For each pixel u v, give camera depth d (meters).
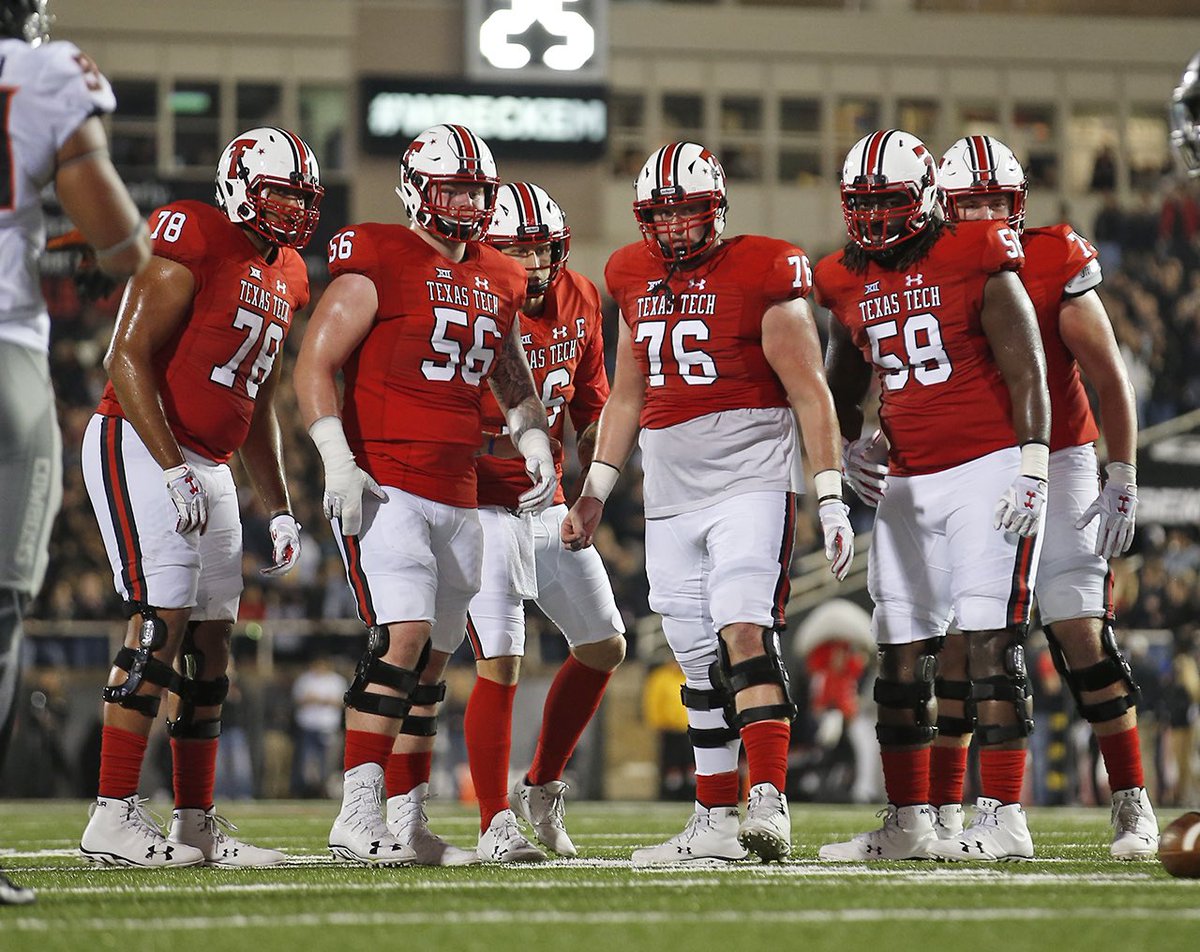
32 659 47.06
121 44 74.50
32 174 12.25
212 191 73.75
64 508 59.69
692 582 16.58
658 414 16.70
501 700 17.70
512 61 74.50
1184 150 17.08
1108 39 81.81
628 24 79.06
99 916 11.58
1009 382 16.67
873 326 17.33
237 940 10.41
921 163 16.84
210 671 16.83
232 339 16.48
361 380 16.05
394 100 73.44
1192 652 42.62
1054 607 18.05
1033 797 42.44
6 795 45.44
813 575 55.50
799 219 80.19
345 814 15.93
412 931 10.82
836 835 22.98
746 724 15.83
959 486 16.95
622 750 47.94
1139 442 55.31
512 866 16.27
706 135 79.69
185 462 15.92
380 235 16.20
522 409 17.03
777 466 16.36
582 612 19.30
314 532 59.59
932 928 10.94
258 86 75.06
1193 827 14.31
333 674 47.59
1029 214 80.62
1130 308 68.06
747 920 11.33
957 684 17.91
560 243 19.14
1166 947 10.20
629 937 10.57
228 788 46.84
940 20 81.19
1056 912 11.76
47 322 12.54
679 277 16.58
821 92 80.50
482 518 18.11
